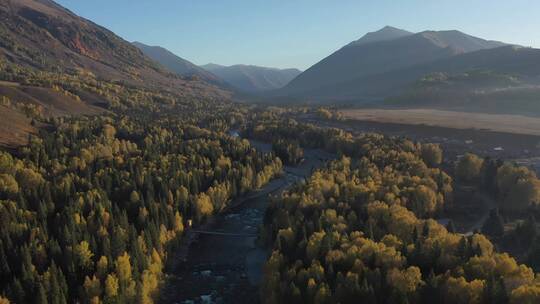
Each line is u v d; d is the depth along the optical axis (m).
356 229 115.38
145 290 97.12
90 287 92.62
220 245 134.88
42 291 86.56
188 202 146.88
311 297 86.56
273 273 95.19
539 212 142.38
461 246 96.44
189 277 116.25
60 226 113.06
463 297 79.81
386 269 90.81
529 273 85.56
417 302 82.31
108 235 110.50
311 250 100.38
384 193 138.38
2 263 96.75
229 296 107.06
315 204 131.50
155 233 116.31
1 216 113.19
